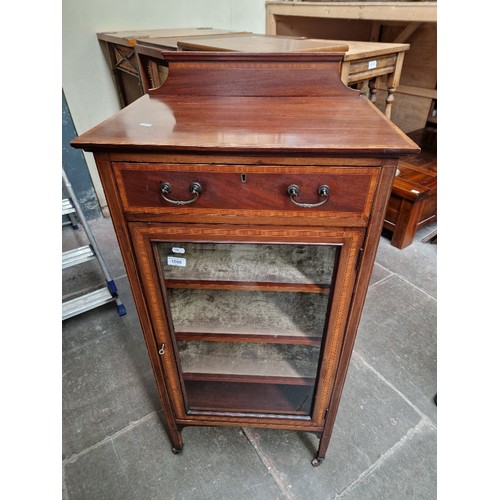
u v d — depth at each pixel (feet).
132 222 2.14
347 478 3.38
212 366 3.20
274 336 2.79
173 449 3.55
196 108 2.45
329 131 2.00
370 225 2.06
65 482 3.36
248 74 2.63
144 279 2.39
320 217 2.05
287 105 2.51
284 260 2.76
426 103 8.22
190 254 2.85
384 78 8.34
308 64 2.60
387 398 4.06
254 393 3.36
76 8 5.62
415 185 6.23
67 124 6.38
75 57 5.94
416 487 3.30
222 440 3.70
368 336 4.84
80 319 5.18
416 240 6.89
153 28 6.31
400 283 5.79
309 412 3.18
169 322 2.63
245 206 2.03
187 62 2.61
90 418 3.90
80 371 4.42
